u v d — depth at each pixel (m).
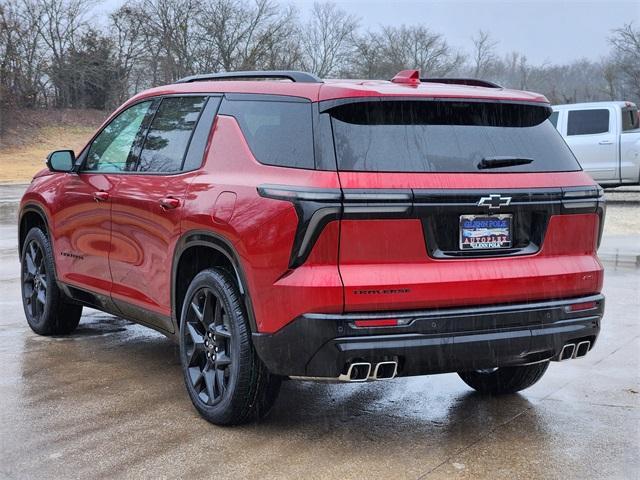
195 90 4.74
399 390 4.91
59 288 5.92
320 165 3.67
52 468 3.58
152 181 4.73
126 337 6.19
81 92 55.03
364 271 3.60
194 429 4.10
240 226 3.85
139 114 5.24
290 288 3.61
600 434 4.11
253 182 3.91
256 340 3.79
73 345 5.91
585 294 4.11
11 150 40.84
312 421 4.27
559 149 4.19
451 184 3.72
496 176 3.85
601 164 15.80
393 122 3.83
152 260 4.69
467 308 3.74
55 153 5.57
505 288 3.81
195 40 57.06
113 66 56.03
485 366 3.81
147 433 4.04
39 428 4.10
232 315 3.96
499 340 3.76
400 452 3.82
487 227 3.83
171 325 4.64
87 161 5.63
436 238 3.71
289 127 3.92
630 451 3.86
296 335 3.61
